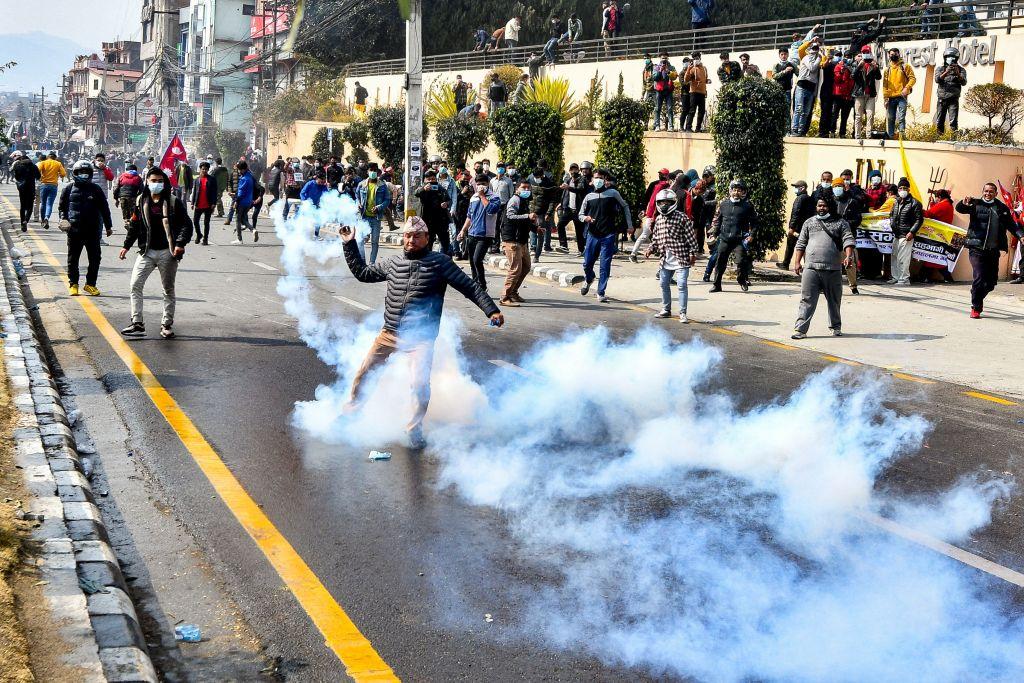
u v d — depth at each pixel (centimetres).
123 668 423
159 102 8706
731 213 1692
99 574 510
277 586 540
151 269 1171
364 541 604
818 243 1308
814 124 2419
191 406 891
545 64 3734
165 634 484
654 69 2625
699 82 2531
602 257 1603
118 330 1212
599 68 3450
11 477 640
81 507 601
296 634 488
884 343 1298
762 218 1902
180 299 1471
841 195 1766
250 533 611
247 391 950
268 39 5784
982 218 1456
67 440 743
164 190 1155
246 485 696
